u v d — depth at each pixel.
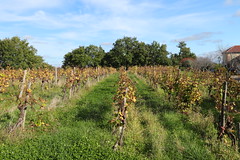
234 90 9.38
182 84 8.93
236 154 5.22
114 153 5.12
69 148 5.04
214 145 5.73
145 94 12.87
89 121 7.53
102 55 62.66
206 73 15.31
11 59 33.47
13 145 5.17
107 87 16.48
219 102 7.96
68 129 6.50
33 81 13.61
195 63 32.38
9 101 9.52
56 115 7.98
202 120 7.23
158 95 12.19
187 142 6.02
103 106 9.62
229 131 5.79
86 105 9.73
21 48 34.88
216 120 7.64
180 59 60.50
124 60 58.59
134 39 63.75
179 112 8.70
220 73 9.55
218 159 5.20
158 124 7.23
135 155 5.26
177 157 5.28
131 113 7.72
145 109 8.83
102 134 6.22
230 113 8.16
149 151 5.52
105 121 7.50
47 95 11.66
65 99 10.58
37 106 8.83
